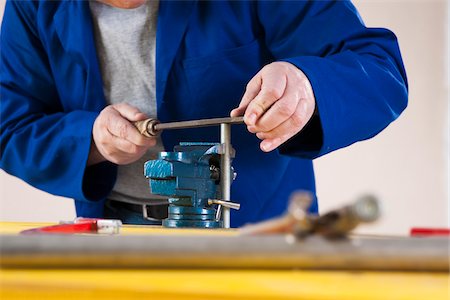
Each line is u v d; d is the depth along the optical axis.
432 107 3.96
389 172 3.94
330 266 0.56
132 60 1.67
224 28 1.60
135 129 1.50
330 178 3.92
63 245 0.58
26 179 1.74
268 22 1.60
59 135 1.66
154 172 1.23
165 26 1.61
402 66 1.58
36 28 1.77
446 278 0.54
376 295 0.46
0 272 0.57
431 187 3.96
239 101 1.63
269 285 0.49
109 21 1.67
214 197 1.27
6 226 1.15
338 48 1.55
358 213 0.51
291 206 0.58
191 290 0.48
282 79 1.30
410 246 0.57
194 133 1.64
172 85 1.64
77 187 1.64
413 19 3.94
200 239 0.59
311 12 1.56
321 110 1.33
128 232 0.99
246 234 0.62
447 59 3.95
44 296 0.50
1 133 1.79
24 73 1.81
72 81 1.75
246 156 1.63
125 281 0.51
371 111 1.40
